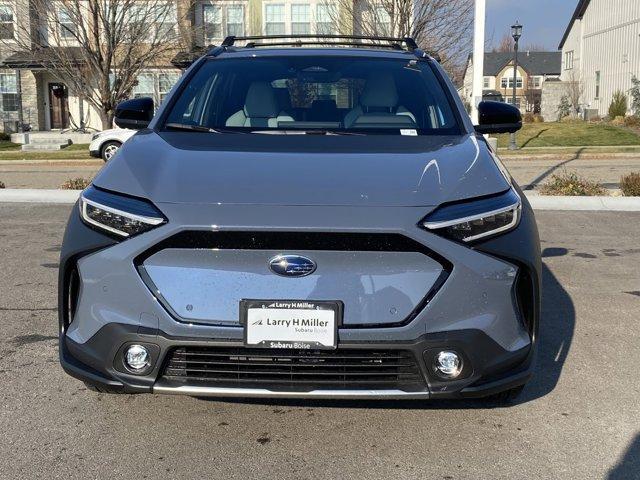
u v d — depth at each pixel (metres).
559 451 3.18
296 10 31.14
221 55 4.71
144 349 2.86
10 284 5.89
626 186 10.98
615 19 38.56
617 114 34.12
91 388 3.48
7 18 24.75
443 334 2.82
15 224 8.58
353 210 2.86
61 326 3.08
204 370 2.88
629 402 3.68
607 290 5.82
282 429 3.37
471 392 2.88
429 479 2.95
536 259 3.02
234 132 3.89
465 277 2.84
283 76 4.39
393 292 2.83
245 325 2.80
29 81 32.91
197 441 3.25
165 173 3.12
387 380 2.89
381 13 20.88
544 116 45.50
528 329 3.03
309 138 3.69
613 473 3.00
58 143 27.86
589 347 4.49
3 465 3.03
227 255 2.84
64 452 3.14
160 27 23.66
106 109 23.77
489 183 3.11
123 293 2.87
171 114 4.10
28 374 4.00
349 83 4.34
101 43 24.02
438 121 4.07
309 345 2.81
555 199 10.07
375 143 3.60
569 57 48.50
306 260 2.81
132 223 2.88
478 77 14.30
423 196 2.95
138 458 3.10
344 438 3.29
